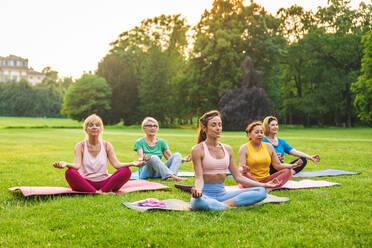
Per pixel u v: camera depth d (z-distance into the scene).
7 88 102.88
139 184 5.99
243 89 42.03
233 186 5.98
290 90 57.97
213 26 46.38
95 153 5.46
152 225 3.57
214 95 46.62
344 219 3.80
